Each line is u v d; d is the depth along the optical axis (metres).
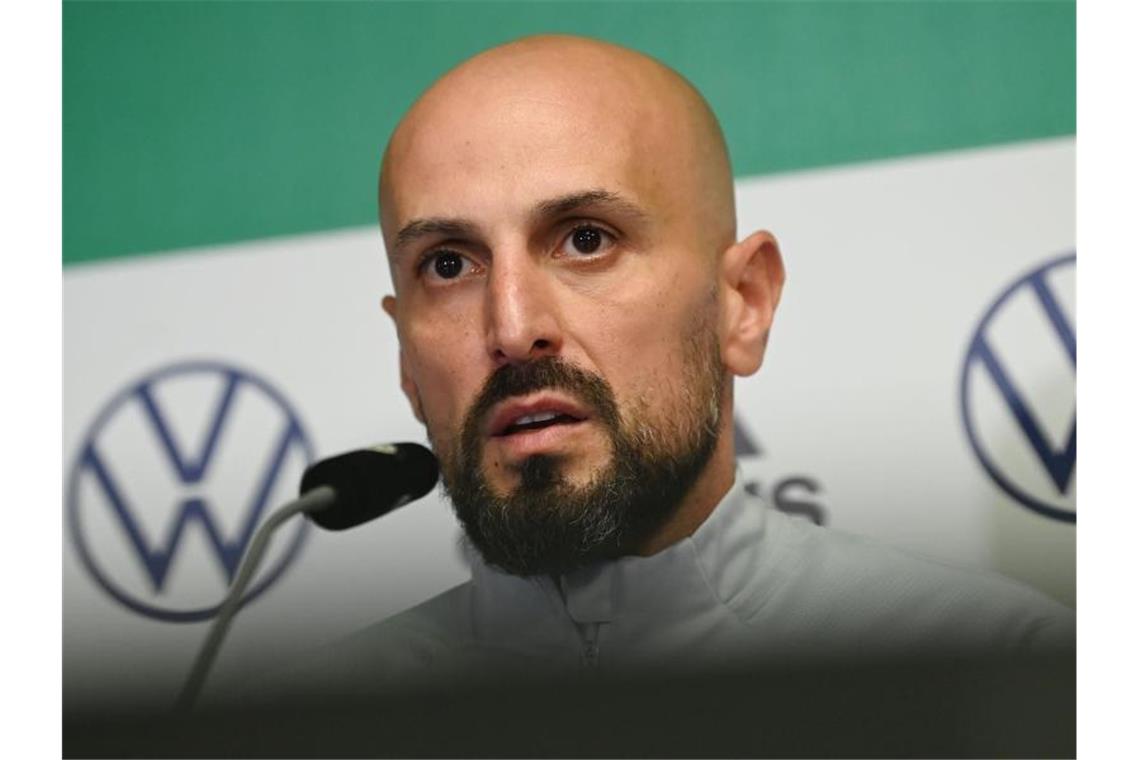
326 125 6.13
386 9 6.12
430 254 4.54
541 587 4.82
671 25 5.85
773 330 5.53
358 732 4.47
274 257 6.09
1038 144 5.45
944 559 5.29
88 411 6.10
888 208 5.54
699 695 4.34
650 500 4.49
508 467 4.38
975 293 5.42
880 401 5.43
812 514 5.41
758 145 5.68
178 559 5.94
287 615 5.77
